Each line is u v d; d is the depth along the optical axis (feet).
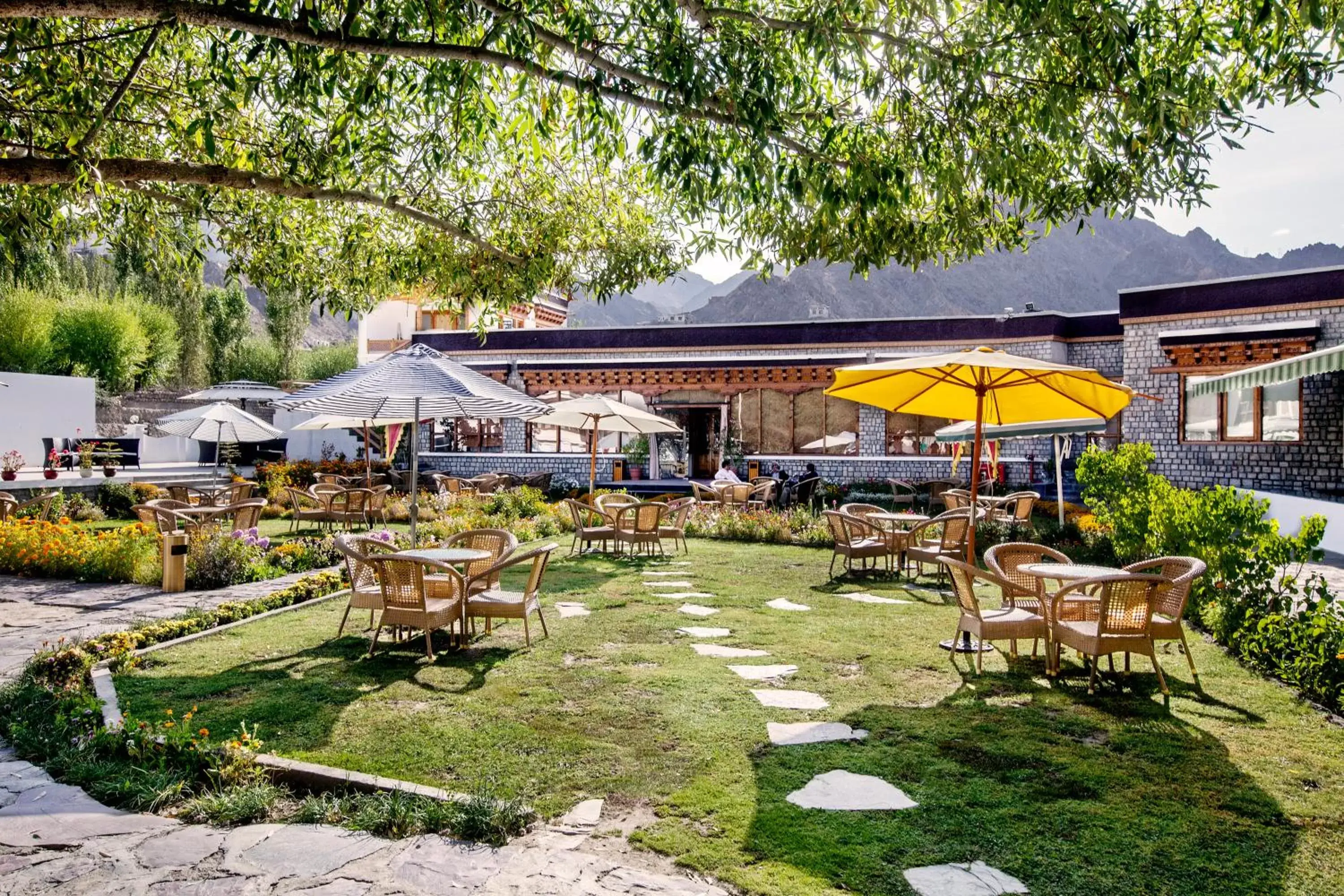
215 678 19.31
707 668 20.29
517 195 29.17
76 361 109.70
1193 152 15.60
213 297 143.43
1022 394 26.61
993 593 31.35
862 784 13.42
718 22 16.08
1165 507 27.40
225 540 33.24
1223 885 10.43
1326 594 19.93
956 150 16.66
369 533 39.58
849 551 35.06
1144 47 15.83
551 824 12.06
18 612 26.99
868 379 24.53
